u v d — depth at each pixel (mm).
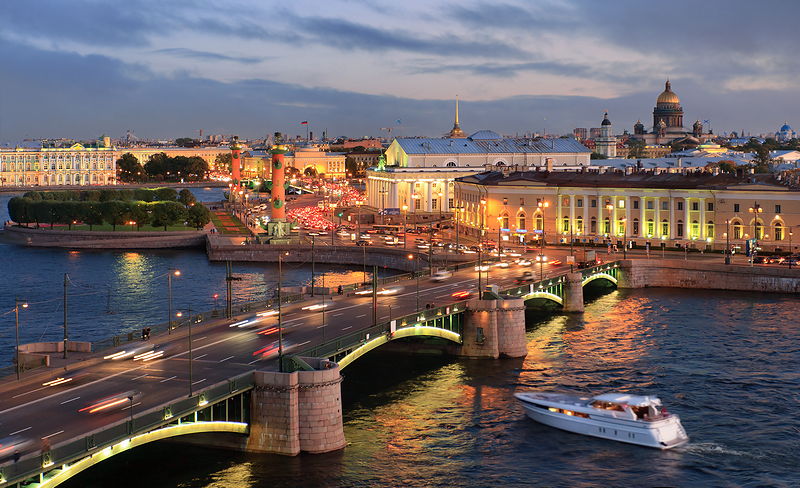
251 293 193875
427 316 119750
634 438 96125
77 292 195875
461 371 123062
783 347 136500
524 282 158625
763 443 97000
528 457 92938
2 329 156875
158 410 76438
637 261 194875
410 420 102938
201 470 84938
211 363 96500
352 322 119438
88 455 70250
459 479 87250
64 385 88875
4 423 77250
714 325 152500
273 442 87375
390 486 84812
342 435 89875
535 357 131000
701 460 92438
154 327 113250
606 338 143500
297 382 87062
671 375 121875
